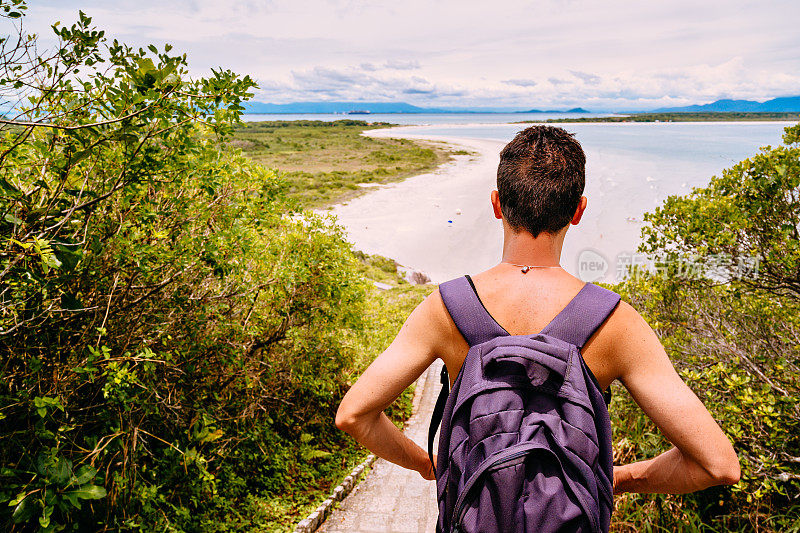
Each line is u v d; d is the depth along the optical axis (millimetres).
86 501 3309
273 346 6156
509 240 1079
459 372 1012
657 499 3854
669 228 4059
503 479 827
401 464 1134
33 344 3076
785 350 3857
